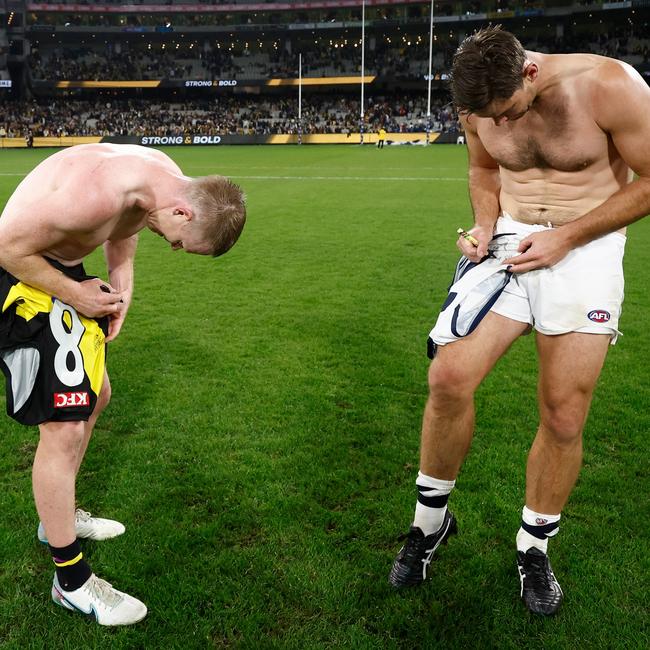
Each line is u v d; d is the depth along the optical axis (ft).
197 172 79.25
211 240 7.29
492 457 11.49
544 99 7.33
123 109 192.95
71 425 7.48
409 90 190.29
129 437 12.12
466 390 7.89
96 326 7.76
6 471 11.01
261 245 32.19
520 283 7.98
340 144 160.66
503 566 8.71
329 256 29.55
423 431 8.26
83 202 6.70
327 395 14.15
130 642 7.36
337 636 7.46
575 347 7.74
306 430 12.45
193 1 192.85
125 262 8.77
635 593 8.14
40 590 8.20
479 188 8.82
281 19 189.57
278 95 198.29
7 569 8.54
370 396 14.12
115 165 7.05
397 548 9.04
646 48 160.25
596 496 10.26
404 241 33.30
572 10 157.38
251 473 10.84
